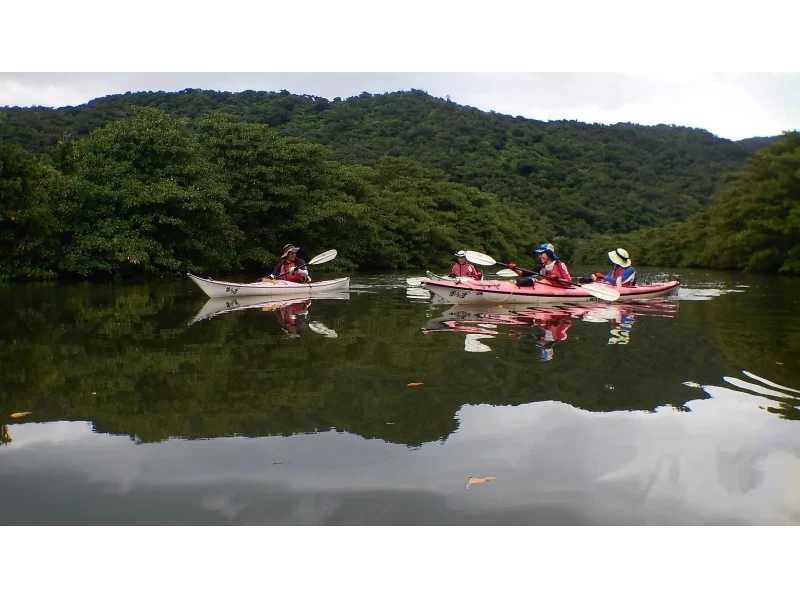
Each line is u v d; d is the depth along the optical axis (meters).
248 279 21.09
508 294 11.70
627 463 3.74
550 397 5.01
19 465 3.68
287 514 3.15
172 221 19.75
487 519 3.11
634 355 6.61
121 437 4.11
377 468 3.65
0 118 18.09
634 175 75.44
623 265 13.98
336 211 26.86
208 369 5.89
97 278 19.38
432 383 5.41
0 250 17.98
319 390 5.18
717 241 37.06
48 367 5.98
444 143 65.88
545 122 85.75
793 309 11.53
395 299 12.80
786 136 33.03
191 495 3.33
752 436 4.16
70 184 18.94
